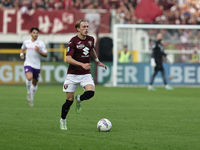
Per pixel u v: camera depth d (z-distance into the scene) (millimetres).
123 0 85125
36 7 82625
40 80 69812
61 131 23000
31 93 36938
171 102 42625
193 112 33750
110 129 23172
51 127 24516
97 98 46250
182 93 55656
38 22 77938
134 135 21938
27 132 22500
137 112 33344
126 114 31859
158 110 35000
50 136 21266
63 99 44344
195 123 27094
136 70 70062
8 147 18312
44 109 34625
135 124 26328
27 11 77688
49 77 69875
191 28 68000
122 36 71688
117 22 78875
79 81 23484
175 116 30906
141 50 71625
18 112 32281
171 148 18547
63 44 78062
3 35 77938
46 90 57656
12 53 72062
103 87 65688
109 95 50625
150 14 76312
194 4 91188
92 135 21719
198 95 52406
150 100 44656
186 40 72125
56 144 19094
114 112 33156
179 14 85938
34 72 37531
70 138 20703
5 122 26438
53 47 78188
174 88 66125
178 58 71875
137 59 71438
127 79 69938
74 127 24672
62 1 83875
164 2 86625
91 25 77688
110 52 72938
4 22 77750
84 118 29141
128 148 18391
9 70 69188
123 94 52500
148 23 79938
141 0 76688
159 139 20828
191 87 69500
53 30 78062
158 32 72312
